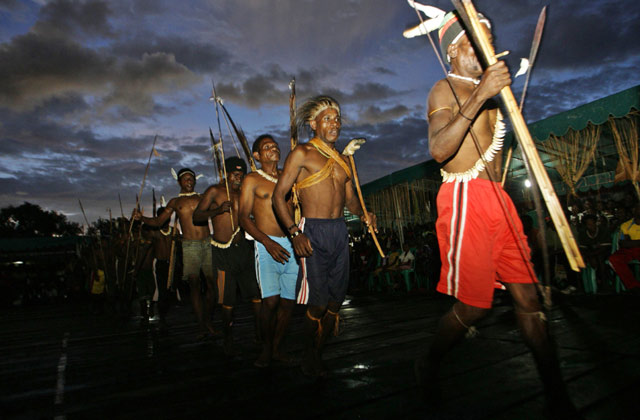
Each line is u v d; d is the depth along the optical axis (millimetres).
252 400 2146
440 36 1848
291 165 2527
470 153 1735
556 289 5918
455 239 1749
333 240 2514
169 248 5664
